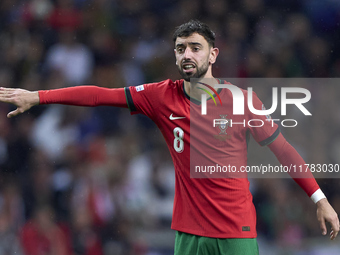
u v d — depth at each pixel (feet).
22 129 114.73
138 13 142.41
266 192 103.81
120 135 115.75
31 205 96.37
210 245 46.32
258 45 139.23
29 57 133.08
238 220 45.88
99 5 139.33
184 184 47.26
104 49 134.82
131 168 107.34
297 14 143.95
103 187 99.96
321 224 46.98
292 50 140.46
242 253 45.70
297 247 99.91
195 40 46.16
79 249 93.50
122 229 96.84
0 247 93.35
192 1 143.43
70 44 133.49
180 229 47.55
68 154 108.17
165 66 136.36
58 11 136.77
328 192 113.80
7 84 131.03
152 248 97.76
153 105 47.85
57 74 128.77
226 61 135.54
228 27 140.15
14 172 108.27
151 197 104.32
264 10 143.54
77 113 116.98
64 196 98.02
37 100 47.16
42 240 92.48
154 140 116.98
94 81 130.62
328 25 143.33
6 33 138.00
